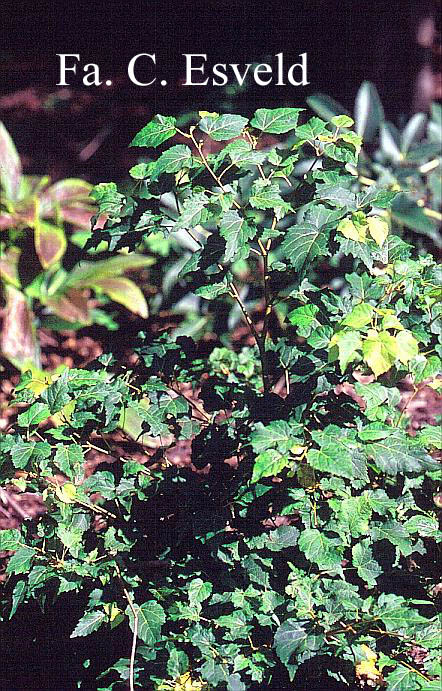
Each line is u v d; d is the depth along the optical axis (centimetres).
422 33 731
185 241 518
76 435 259
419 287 247
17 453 238
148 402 262
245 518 252
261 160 230
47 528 257
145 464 275
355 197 238
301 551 237
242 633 229
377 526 236
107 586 249
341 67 861
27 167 877
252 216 226
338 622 224
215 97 834
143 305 529
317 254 220
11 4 1116
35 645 285
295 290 252
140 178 251
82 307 521
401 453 221
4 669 282
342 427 241
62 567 250
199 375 282
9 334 503
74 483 251
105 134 916
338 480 223
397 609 217
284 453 210
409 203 489
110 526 265
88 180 848
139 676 245
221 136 231
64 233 561
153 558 260
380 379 236
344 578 237
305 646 213
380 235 231
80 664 274
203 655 230
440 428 247
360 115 537
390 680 209
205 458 257
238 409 269
